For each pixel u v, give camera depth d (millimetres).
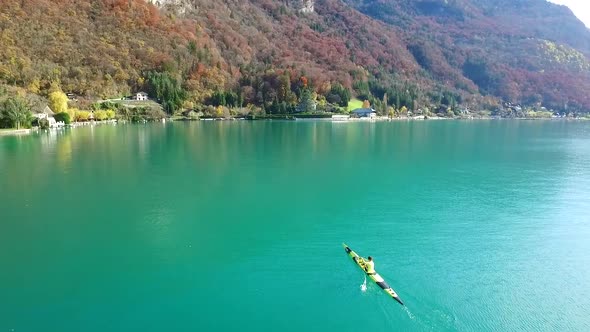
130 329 25781
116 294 29719
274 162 78562
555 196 56031
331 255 36344
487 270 34000
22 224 43219
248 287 30734
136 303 28562
